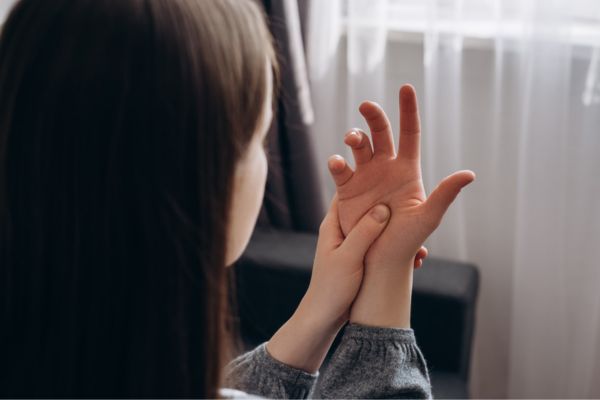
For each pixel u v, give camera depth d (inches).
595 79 60.2
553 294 63.7
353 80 66.7
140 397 16.9
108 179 16.5
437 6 62.6
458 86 64.0
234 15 17.9
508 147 65.1
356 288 24.8
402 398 23.8
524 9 61.0
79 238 16.9
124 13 16.5
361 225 24.2
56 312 17.2
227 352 20.7
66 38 16.5
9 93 16.8
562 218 62.4
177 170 16.7
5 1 55.3
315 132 69.8
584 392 64.7
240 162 18.8
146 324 17.0
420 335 56.9
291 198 67.3
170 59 16.5
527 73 61.0
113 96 16.3
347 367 24.1
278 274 58.9
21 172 16.9
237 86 17.5
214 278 17.4
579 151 62.0
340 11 68.6
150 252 16.9
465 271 60.2
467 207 68.3
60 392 17.2
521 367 66.3
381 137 24.2
